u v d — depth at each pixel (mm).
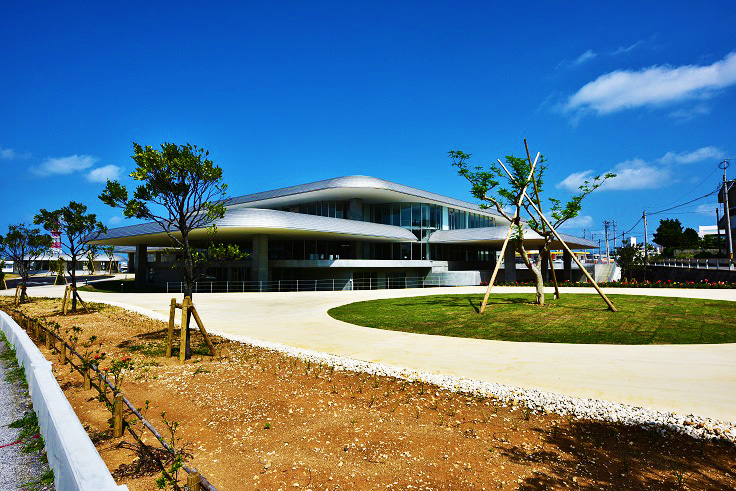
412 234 44594
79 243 19281
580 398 6711
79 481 3346
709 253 59594
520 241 19453
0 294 32500
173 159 9641
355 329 13992
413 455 4844
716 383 7453
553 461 4660
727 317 15375
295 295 29688
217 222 29844
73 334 13297
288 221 31453
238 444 5238
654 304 19734
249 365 9070
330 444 5184
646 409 6129
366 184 38188
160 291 36844
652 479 4246
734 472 4379
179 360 9367
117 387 6520
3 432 6059
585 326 13727
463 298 24828
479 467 4539
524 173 18734
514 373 8289
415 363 9156
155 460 4723
